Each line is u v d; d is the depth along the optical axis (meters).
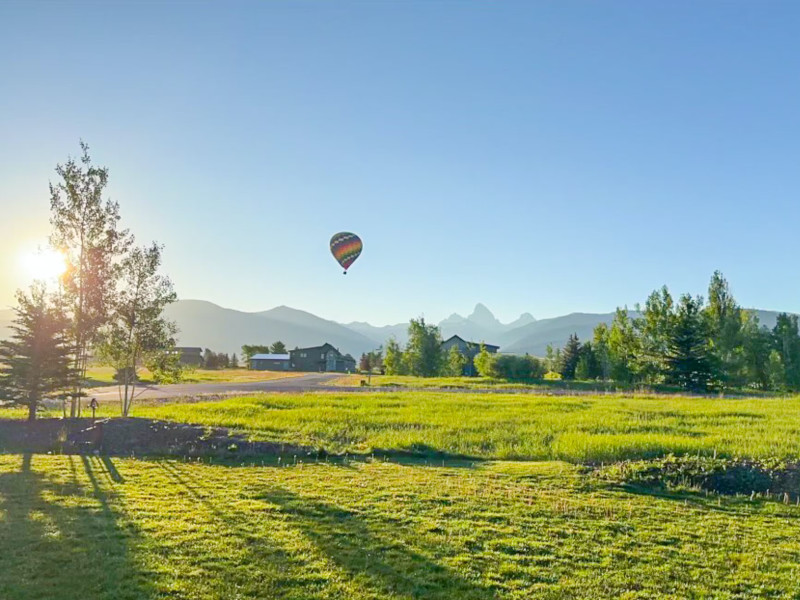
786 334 68.88
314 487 13.23
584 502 12.77
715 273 69.31
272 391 47.84
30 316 21.23
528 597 8.05
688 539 10.68
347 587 8.04
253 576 8.23
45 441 18.53
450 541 9.89
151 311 24.48
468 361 106.94
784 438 20.84
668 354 65.12
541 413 28.92
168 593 7.63
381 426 23.73
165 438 18.97
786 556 9.99
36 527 9.77
